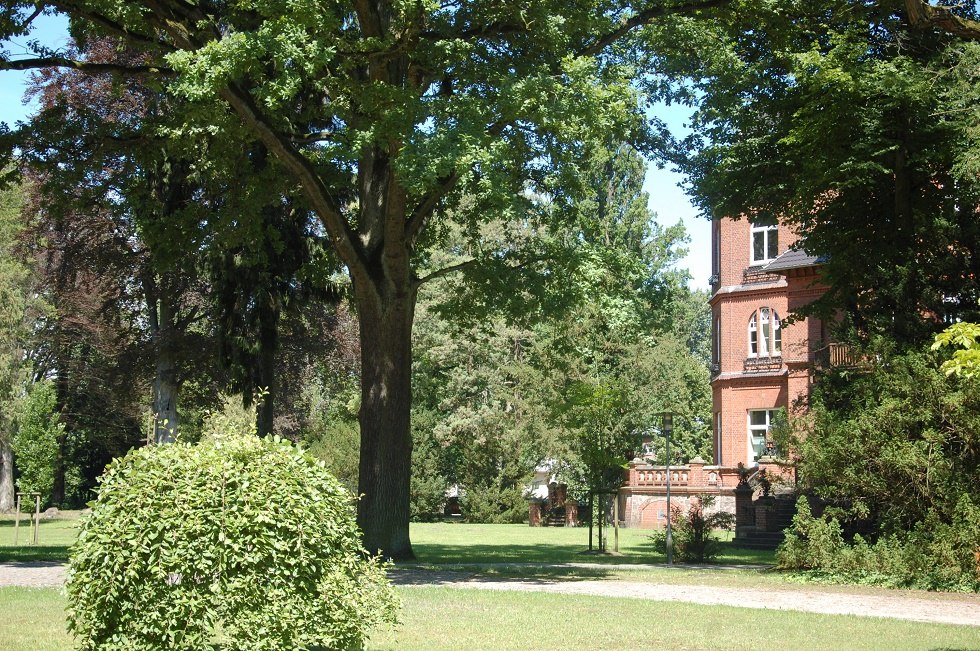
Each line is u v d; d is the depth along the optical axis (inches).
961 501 677.9
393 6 624.1
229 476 286.2
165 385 1263.5
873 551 711.1
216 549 277.9
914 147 815.1
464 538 1350.9
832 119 801.6
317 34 601.6
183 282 1192.2
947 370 344.8
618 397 1087.6
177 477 285.0
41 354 1889.8
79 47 727.1
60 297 1536.7
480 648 368.2
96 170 806.5
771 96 925.2
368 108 621.9
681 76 822.5
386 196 783.7
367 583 308.3
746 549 1196.5
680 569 810.2
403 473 787.4
